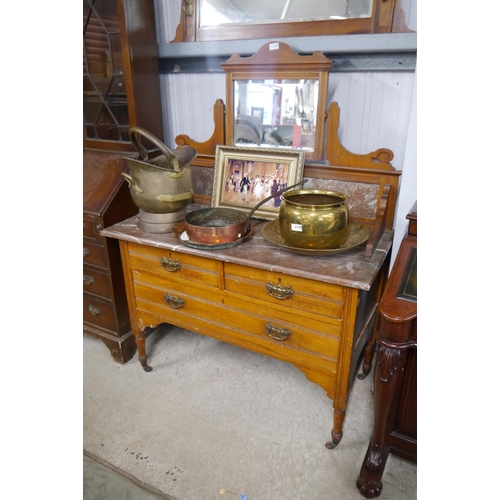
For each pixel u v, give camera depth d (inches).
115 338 74.7
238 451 57.9
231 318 59.6
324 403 66.7
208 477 54.1
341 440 59.4
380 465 49.4
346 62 61.9
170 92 77.7
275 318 55.5
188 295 62.3
